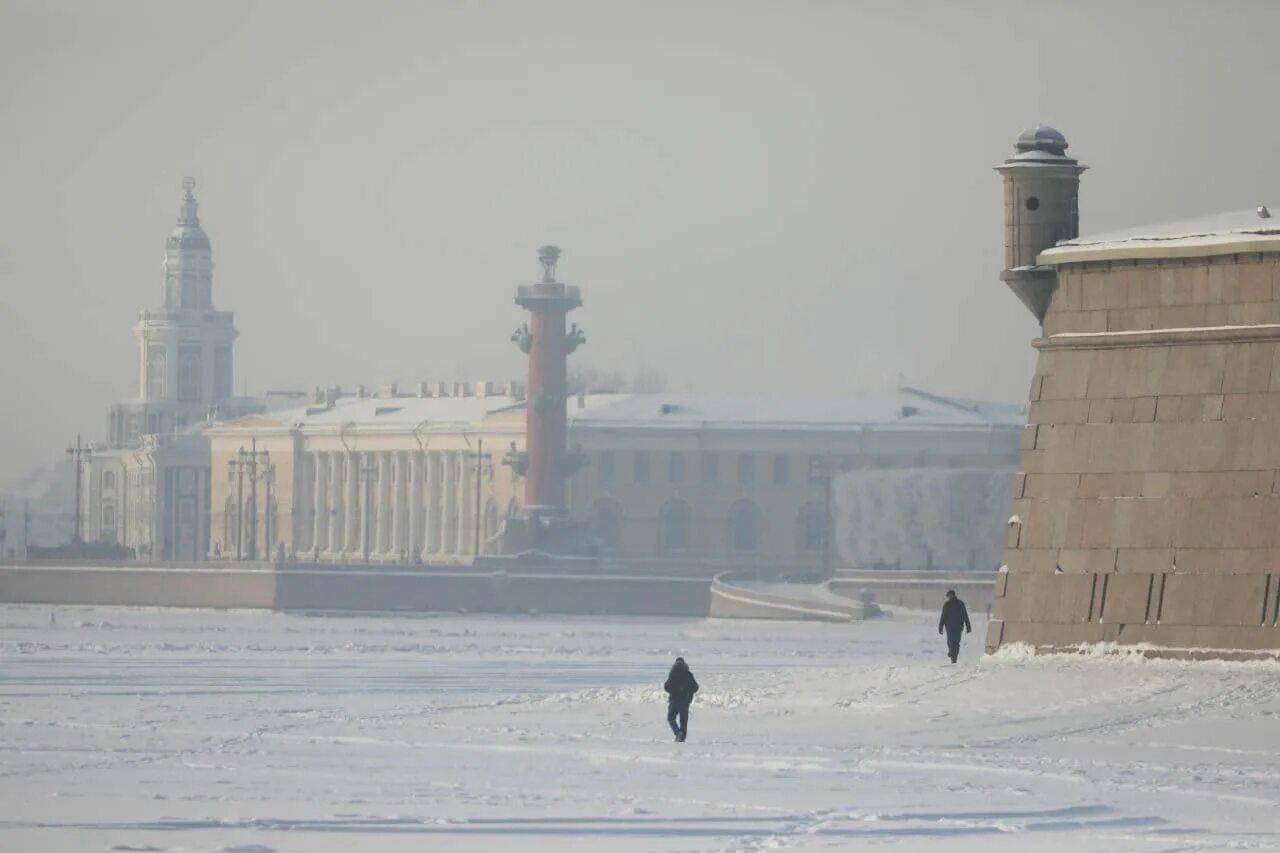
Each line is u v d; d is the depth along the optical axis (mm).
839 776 180375
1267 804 161625
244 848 139875
